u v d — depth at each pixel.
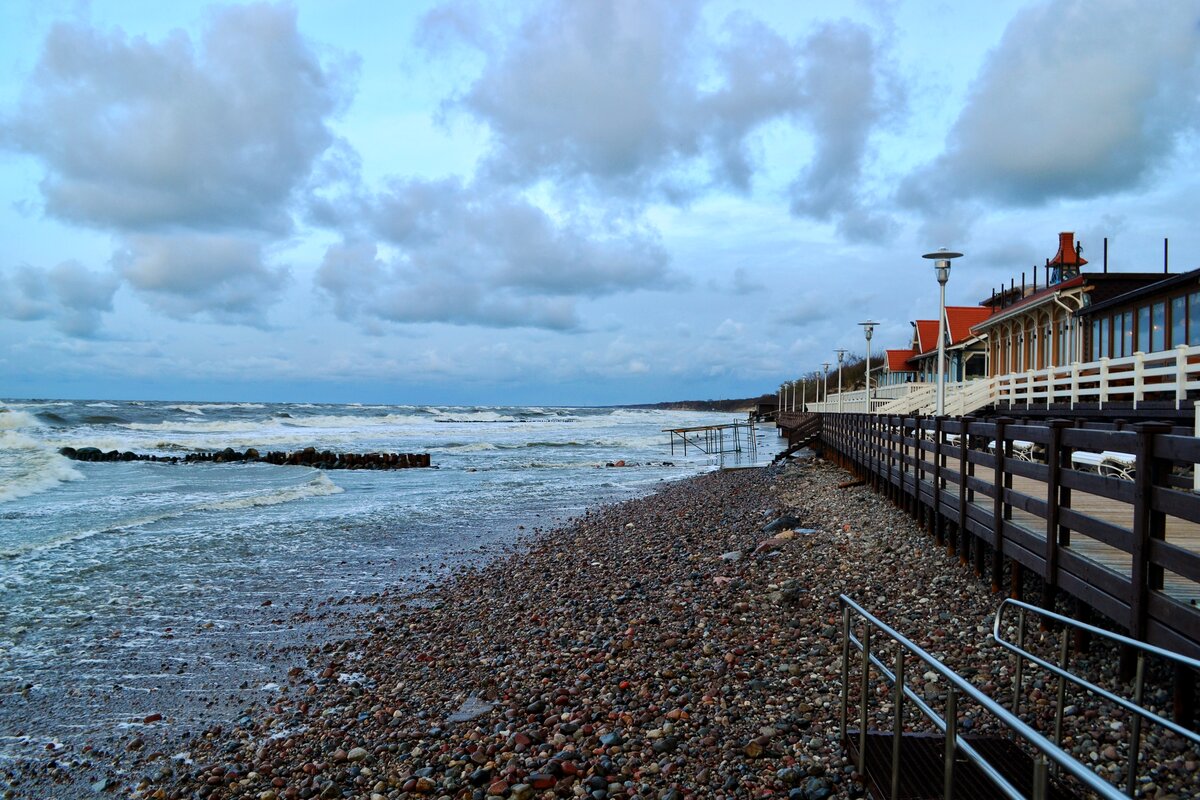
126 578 13.51
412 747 6.56
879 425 17.70
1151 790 4.53
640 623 9.31
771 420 108.56
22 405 82.94
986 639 7.40
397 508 23.05
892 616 8.50
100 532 17.75
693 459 45.12
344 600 12.20
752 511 18.77
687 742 5.97
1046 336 30.84
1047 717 5.64
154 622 10.97
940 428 11.23
